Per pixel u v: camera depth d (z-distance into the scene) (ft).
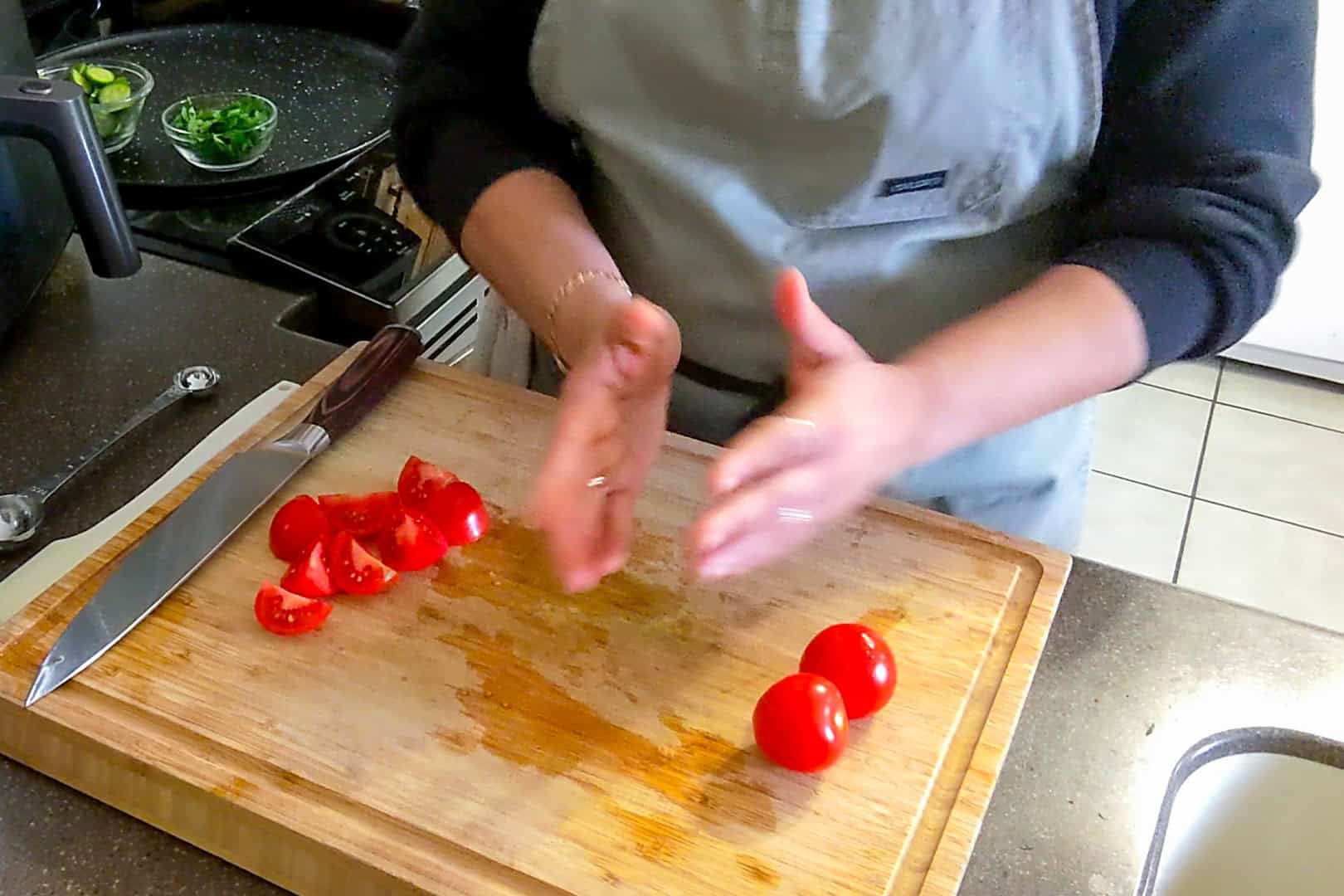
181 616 2.10
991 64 2.16
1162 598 2.36
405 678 2.03
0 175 2.65
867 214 2.39
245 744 1.90
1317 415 7.19
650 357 1.84
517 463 2.50
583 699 2.02
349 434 2.54
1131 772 2.04
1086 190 2.40
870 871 1.79
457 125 2.58
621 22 2.29
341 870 1.78
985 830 1.94
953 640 2.16
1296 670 2.23
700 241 2.47
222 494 2.32
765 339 2.55
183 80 4.14
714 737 1.97
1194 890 2.32
